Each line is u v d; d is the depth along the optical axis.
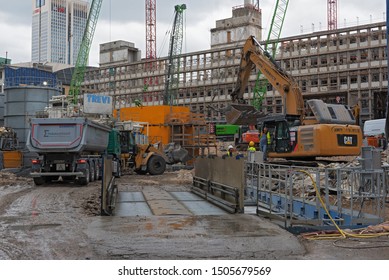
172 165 34.97
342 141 21.72
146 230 9.87
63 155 21.30
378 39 82.19
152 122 43.62
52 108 29.80
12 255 7.94
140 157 30.11
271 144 23.89
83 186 21.20
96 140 23.17
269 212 12.50
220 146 54.16
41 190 19.41
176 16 94.94
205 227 10.22
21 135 36.34
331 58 87.56
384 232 9.60
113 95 121.19
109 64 133.62
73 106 29.25
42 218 11.84
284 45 92.75
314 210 12.57
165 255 7.90
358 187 12.26
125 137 29.03
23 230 10.08
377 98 47.16
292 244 8.61
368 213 11.78
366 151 12.39
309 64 89.88
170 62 97.56
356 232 9.83
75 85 82.56
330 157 22.97
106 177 13.04
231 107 27.41
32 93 36.62
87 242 8.80
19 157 32.16
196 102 105.69
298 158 23.56
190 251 8.12
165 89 104.69
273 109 92.75
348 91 84.00
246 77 29.20
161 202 15.91
